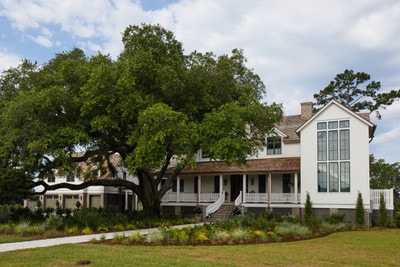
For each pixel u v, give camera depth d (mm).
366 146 30672
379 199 31781
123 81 23406
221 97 28000
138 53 25141
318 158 32375
